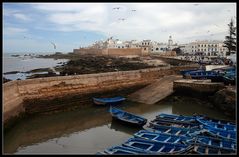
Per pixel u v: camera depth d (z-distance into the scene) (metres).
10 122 25.78
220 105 31.45
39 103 31.02
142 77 43.44
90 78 36.69
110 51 118.12
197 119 24.39
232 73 37.28
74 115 30.78
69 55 148.25
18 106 28.08
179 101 36.75
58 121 28.52
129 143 18.52
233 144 18.25
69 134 24.39
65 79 33.88
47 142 22.31
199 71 44.38
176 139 19.53
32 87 30.77
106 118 29.20
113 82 39.38
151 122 24.34
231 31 69.19
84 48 160.00
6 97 26.17
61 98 33.03
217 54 112.38
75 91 34.56
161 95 37.62
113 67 56.72
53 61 117.94
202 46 120.56
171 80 42.81
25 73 60.53
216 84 35.00
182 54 107.94
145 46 126.75
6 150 20.53
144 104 35.97
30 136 24.00
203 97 35.91
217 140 19.16
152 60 77.38
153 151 17.16
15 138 23.58
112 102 34.66
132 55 107.81
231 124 23.42
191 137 19.64
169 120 24.53
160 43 137.00
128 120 25.25
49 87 32.22
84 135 23.98
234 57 58.84
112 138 22.89
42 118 29.61
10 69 74.62
